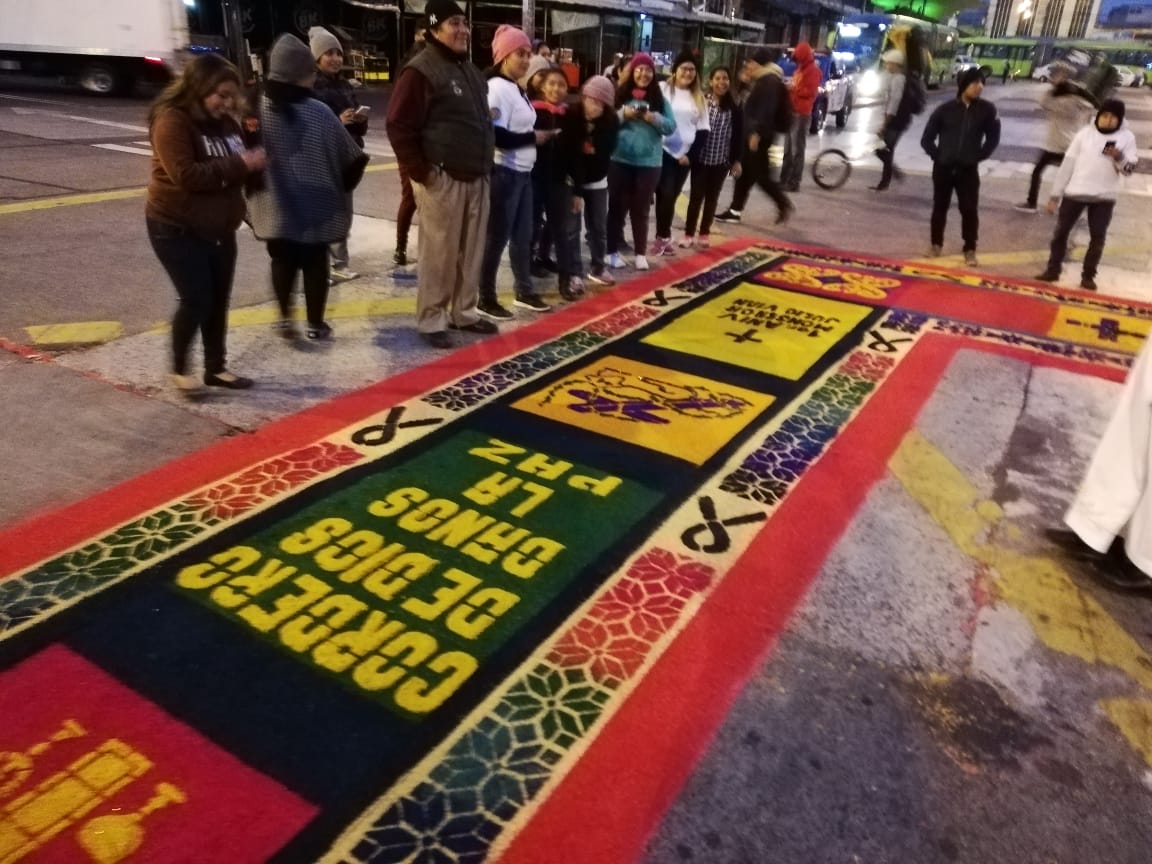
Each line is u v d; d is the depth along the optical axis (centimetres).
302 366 448
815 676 250
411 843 192
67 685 229
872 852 197
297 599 269
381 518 315
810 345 535
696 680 246
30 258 596
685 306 596
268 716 224
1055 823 207
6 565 275
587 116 541
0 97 1546
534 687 239
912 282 695
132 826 192
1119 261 811
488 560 295
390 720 225
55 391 399
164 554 286
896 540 324
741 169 867
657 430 403
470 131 440
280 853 188
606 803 205
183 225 360
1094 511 303
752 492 352
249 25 1967
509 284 622
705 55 2150
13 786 200
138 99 1658
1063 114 968
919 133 1897
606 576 290
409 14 2156
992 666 260
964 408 452
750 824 202
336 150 436
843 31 2684
